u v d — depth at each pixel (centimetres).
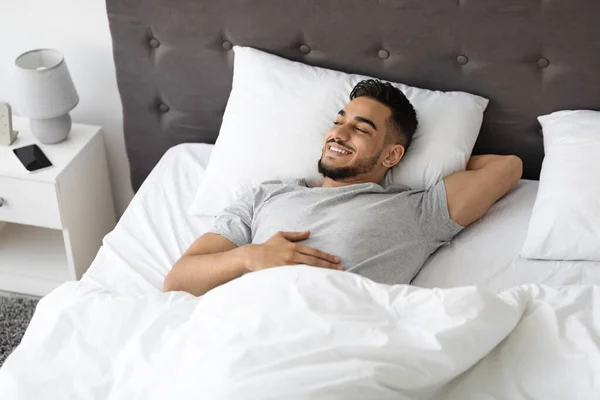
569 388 135
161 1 216
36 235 259
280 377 126
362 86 195
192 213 203
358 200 183
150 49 227
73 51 245
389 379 128
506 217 194
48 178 221
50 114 223
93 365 141
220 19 216
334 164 188
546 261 180
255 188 192
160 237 196
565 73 202
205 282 173
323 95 204
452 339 132
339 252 171
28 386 138
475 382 139
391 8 204
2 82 258
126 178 268
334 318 135
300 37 215
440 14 201
